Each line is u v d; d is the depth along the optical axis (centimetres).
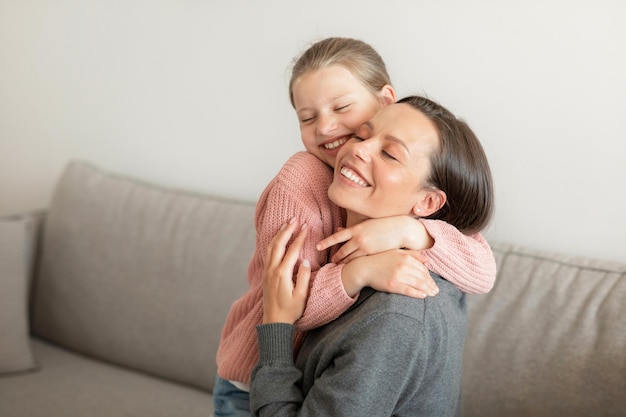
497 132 172
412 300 99
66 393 188
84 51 238
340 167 105
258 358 117
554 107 164
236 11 206
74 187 222
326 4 191
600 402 137
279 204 114
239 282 188
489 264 109
